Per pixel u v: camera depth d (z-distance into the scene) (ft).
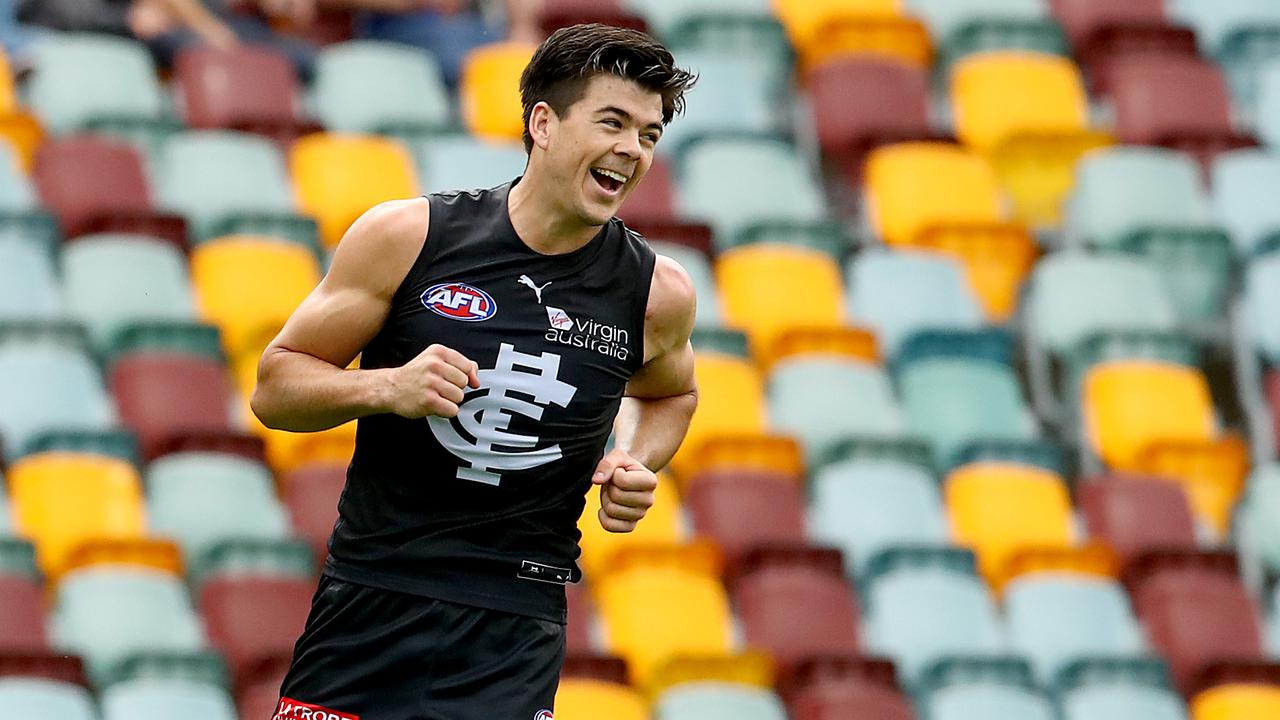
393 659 45.60
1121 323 119.75
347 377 43.73
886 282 118.21
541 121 44.50
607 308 45.80
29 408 99.96
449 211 45.32
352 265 44.93
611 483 45.78
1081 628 99.19
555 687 46.96
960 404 111.65
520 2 139.13
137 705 82.43
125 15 131.34
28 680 82.07
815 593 96.37
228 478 96.94
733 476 101.91
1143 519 106.73
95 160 115.34
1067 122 136.46
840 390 109.60
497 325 44.93
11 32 129.39
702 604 95.61
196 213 115.96
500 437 45.16
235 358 108.17
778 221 120.47
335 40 140.36
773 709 88.99
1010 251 122.72
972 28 140.87
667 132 130.72
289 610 90.58
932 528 103.71
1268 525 108.17
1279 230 126.52
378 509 45.70
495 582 45.78
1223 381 122.52
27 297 105.91
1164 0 149.07
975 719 91.09
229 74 127.03
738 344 110.11
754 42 138.51
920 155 127.44
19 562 88.28
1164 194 128.06
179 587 90.48
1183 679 99.86
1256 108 140.67
